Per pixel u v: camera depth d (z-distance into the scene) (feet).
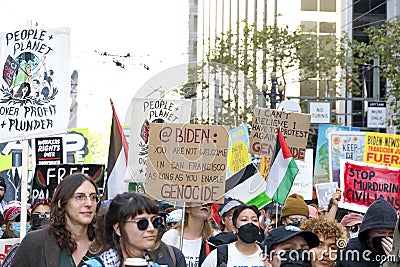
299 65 130.72
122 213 18.58
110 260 18.74
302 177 43.83
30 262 21.47
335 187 39.52
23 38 31.55
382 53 91.20
